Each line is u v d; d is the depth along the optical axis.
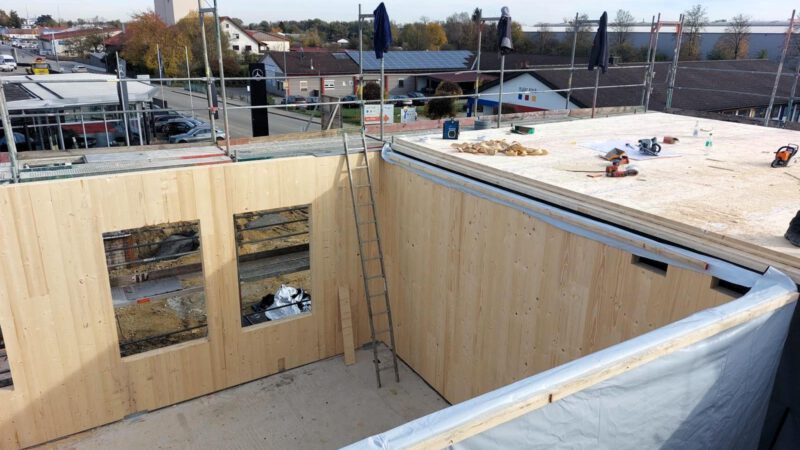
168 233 8.47
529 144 6.25
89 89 12.13
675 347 2.30
